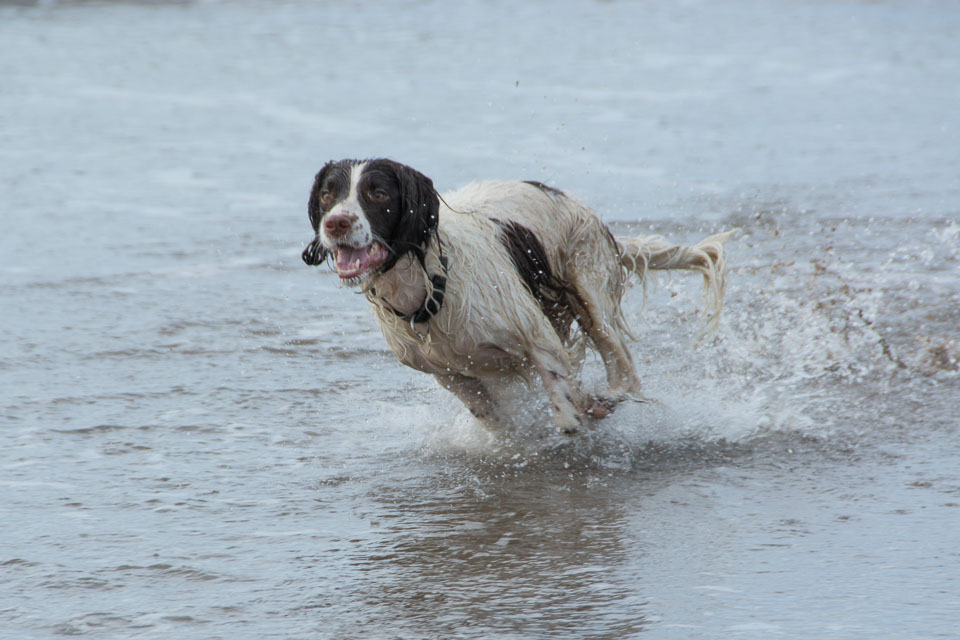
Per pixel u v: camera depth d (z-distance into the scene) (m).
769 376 11.95
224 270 16.83
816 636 6.45
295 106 32.53
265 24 56.03
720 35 50.78
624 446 10.12
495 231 9.91
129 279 16.28
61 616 6.97
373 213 8.80
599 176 22.70
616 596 7.07
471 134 27.55
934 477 9.01
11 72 39.16
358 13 61.97
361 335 13.84
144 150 26.45
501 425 10.35
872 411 10.76
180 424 10.79
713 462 9.65
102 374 12.25
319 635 6.70
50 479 9.39
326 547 8.02
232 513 8.70
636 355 12.79
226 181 23.17
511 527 8.31
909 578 7.14
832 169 23.30
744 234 18.08
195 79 38.12
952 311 13.92
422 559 7.76
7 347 13.12
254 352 13.12
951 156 24.44
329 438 10.50
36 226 19.48
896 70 38.78
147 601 7.18
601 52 44.72
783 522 8.19
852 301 14.45
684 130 28.02
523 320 9.70
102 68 40.56
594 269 10.96
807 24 54.84
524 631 6.66
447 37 50.16
